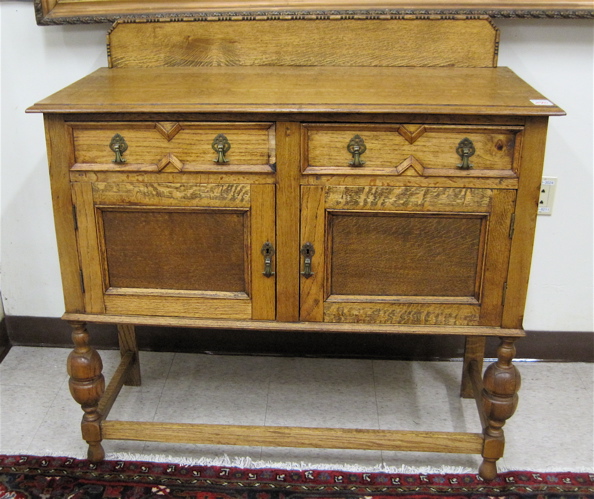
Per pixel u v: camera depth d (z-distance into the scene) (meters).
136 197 1.48
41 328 2.24
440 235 1.49
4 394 2.02
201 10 1.78
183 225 1.51
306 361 2.18
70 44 1.91
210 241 1.52
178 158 1.45
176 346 2.22
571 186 1.97
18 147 2.02
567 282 2.08
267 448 1.83
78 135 1.45
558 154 1.94
